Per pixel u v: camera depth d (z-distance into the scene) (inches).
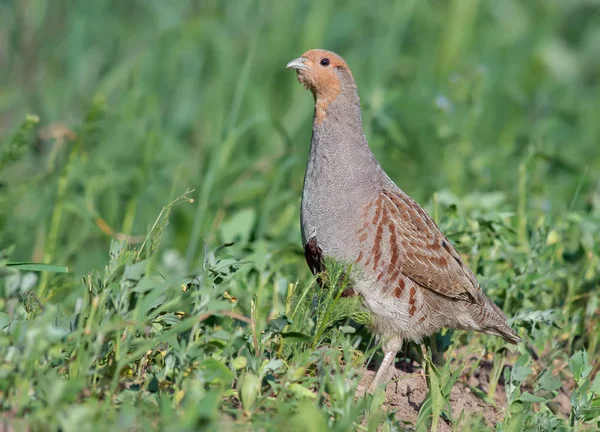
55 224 546.6
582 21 988.6
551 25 947.3
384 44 804.0
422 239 407.5
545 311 419.8
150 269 456.1
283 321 337.1
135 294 307.7
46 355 295.6
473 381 422.6
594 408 346.0
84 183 585.9
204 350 314.8
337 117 411.5
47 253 542.0
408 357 436.8
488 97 844.6
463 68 864.9
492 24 952.3
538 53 885.2
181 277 314.7
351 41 837.8
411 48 915.4
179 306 345.1
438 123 716.0
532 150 583.2
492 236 465.1
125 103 681.0
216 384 306.2
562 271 473.1
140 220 635.5
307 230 411.8
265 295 419.5
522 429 332.5
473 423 338.3
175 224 624.7
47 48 783.1
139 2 800.9
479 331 420.5
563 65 885.2
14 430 261.6
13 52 767.7
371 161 416.5
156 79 753.0
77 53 753.0
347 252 398.6
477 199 531.8
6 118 735.1
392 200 410.3
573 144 839.1
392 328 405.1
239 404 316.8
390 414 322.3
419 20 909.8
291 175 706.8
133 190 608.7
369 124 624.1
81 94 749.9
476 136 831.7
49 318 299.3
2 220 550.0
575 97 907.4
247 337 339.6
